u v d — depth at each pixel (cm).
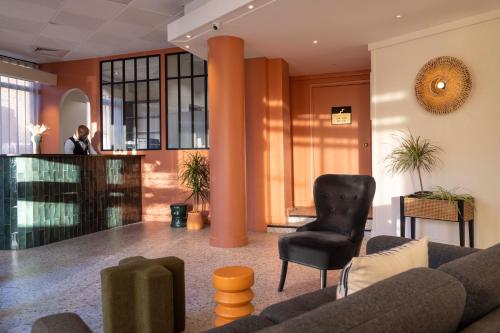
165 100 680
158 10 515
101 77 727
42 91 755
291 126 731
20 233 483
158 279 221
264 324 166
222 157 488
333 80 705
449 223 453
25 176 488
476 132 427
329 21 438
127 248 485
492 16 410
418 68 473
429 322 91
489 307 120
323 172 714
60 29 584
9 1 486
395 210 496
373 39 505
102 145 723
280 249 323
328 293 197
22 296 320
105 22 556
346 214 331
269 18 429
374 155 516
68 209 545
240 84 495
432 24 449
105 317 219
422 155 449
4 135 703
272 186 606
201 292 325
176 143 677
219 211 489
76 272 386
